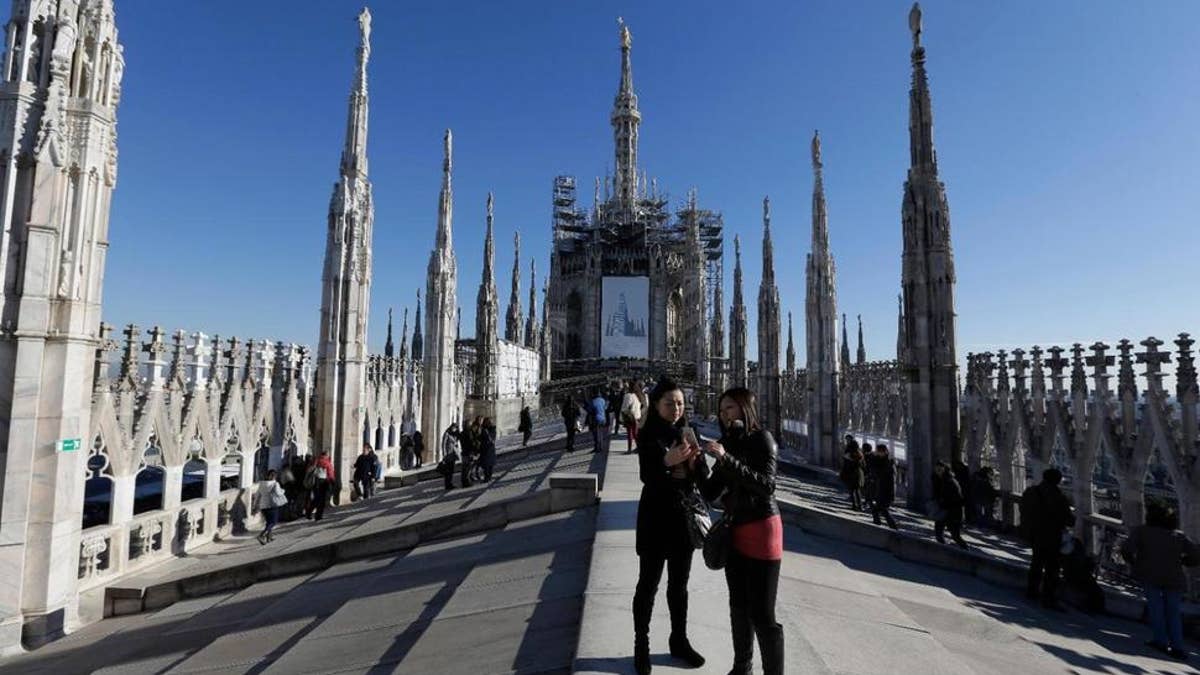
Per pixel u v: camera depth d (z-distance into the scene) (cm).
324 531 1948
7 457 1115
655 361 8675
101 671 938
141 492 2550
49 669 999
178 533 1795
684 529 520
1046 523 1205
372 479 2531
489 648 625
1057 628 1060
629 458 2134
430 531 1362
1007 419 2100
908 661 679
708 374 7050
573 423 2891
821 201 3353
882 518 1972
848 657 656
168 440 1772
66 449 1179
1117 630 1110
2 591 1095
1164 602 1019
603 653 543
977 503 1983
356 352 2509
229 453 2111
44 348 1161
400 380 3531
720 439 537
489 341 5028
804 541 1317
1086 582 1209
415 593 945
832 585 956
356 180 2511
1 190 1134
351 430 2491
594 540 945
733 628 496
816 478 2991
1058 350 1856
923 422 2138
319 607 1023
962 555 1361
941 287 2142
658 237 10300
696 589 729
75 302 1194
